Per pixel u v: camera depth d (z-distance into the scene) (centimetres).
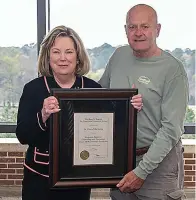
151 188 204
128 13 195
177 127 186
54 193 183
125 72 204
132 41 193
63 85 185
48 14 420
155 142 188
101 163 184
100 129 182
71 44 179
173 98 189
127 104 182
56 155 176
